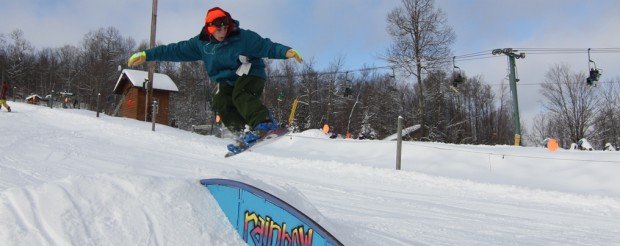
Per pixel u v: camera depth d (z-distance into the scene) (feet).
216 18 14.51
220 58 15.20
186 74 194.18
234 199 12.44
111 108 177.37
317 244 10.52
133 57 16.22
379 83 151.64
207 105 188.24
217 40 14.93
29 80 245.65
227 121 16.08
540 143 173.27
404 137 112.98
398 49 108.06
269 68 151.64
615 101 145.89
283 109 143.13
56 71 247.09
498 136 189.57
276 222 11.41
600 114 146.41
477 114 189.16
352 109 144.87
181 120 171.22
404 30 107.14
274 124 14.94
